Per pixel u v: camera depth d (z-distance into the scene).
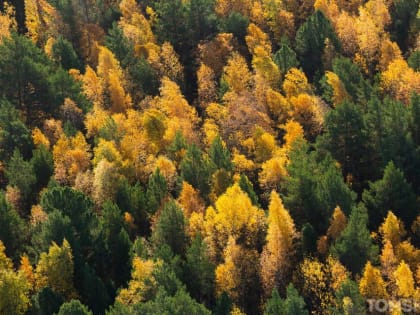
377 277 68.06
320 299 70.88
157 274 68.19
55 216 74.06
